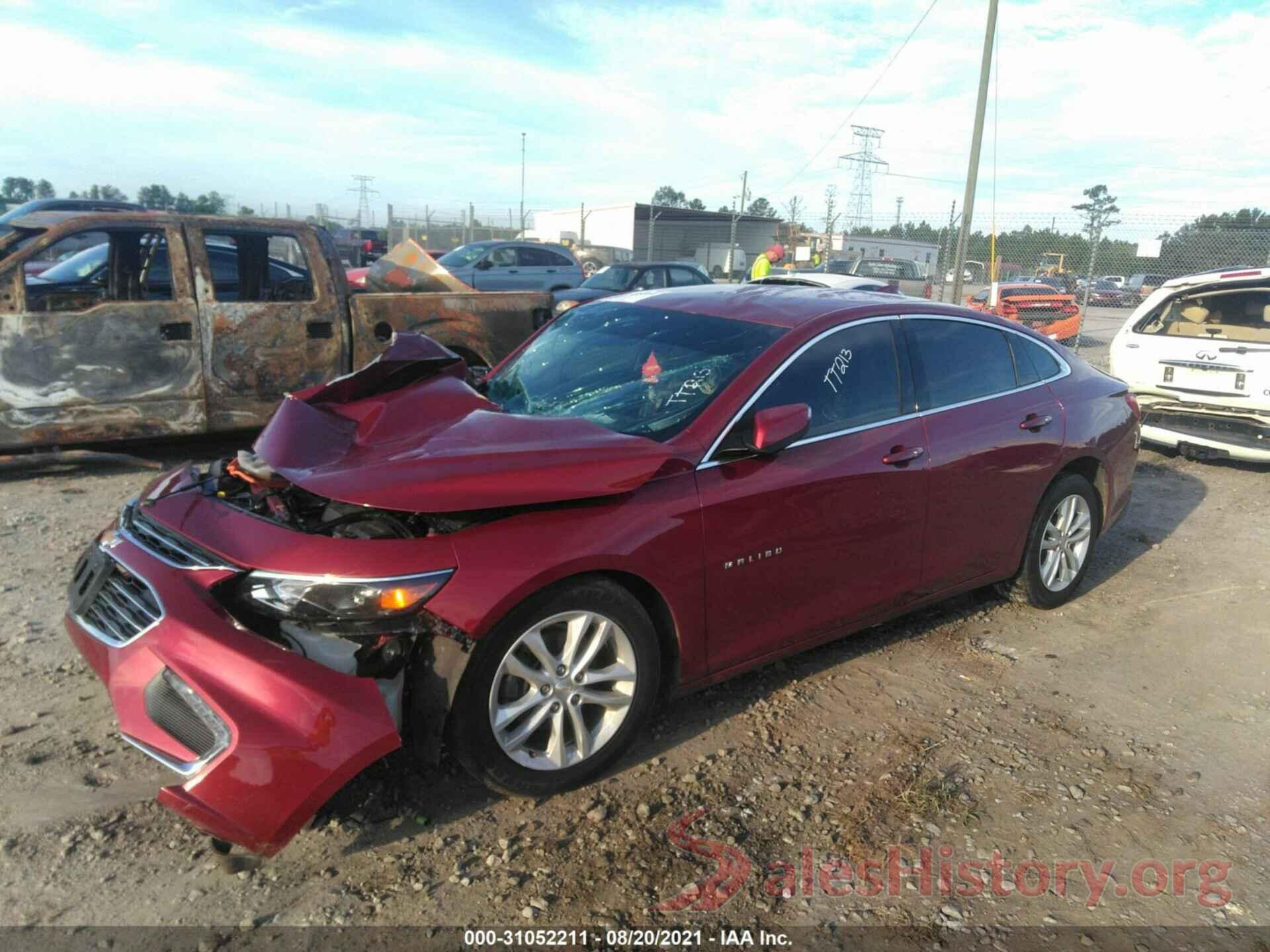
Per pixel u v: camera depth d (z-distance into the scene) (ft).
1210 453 24.62
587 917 8.07
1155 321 26.03
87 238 25.30
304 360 22.58
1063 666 13.46
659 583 9.73
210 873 8.40
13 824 8.92
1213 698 12.69
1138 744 11.43
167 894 8.13
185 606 8.24
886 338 12.53
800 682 12.57
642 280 49.26
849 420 11.79
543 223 139.03
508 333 24.94
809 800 9.91
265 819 7.68
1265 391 23.03
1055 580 15.25
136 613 8.71
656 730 11.16
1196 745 11.45
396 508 8.16
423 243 104.83
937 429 12.63
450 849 8.84
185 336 21.04
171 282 22.89
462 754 8.80
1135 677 13.24
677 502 9.87
